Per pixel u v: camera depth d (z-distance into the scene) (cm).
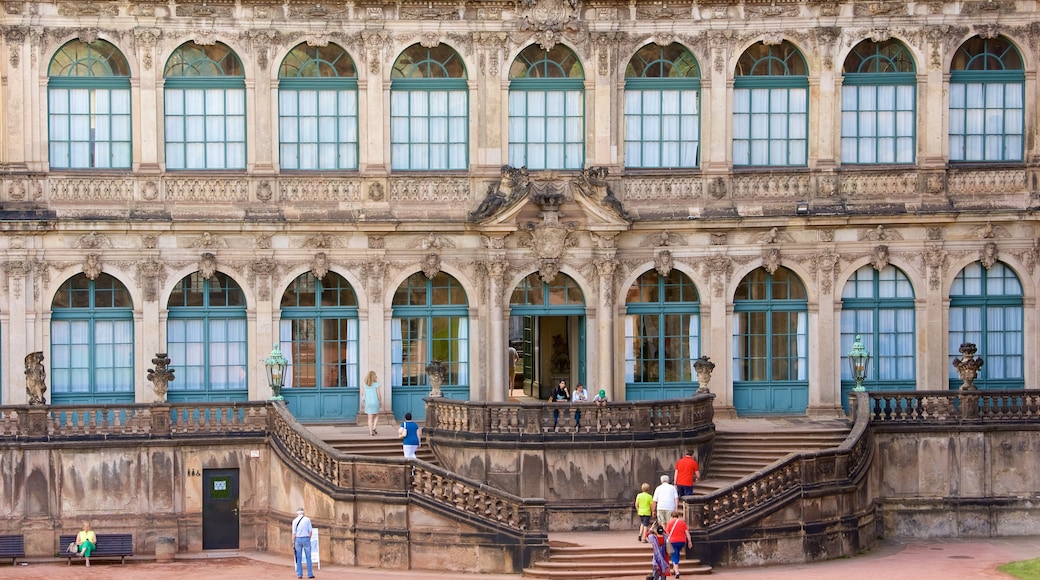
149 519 4778
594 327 5322
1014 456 5053
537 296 5334
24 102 5128
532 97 5347
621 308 5347
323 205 5269
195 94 5231
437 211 5300
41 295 5125
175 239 5188
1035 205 5369
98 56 5194
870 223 5338
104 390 5197
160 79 5194
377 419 5222
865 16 5356
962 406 5031
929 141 5366
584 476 4719
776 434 4972
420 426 5131
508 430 4741
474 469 4744
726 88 5356
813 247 5362
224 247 5216
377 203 5278
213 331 5253
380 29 5269
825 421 5256
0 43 5116
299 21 5241
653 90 5375
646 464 4750
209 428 4828
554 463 4716
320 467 4606
